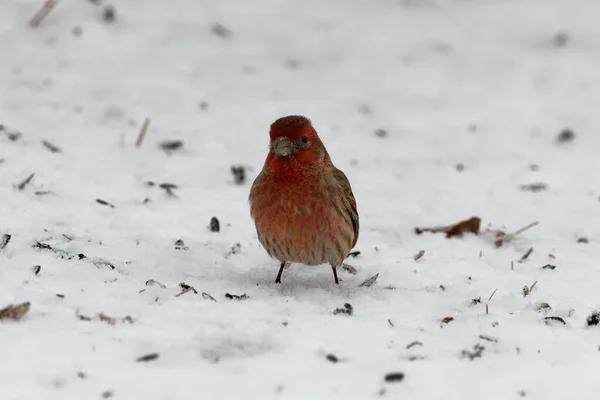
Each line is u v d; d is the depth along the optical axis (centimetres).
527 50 2211
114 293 926
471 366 799
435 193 1462
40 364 738
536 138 1752
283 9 2302
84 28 1948
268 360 779
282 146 992
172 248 1141
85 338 793
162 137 1566
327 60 2073
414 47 2183
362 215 1352
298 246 1031
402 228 1315
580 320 966
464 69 2083
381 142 1689
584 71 2098
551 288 1081
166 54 1953
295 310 925
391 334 869
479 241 1280
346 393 729
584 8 2478
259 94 1855
